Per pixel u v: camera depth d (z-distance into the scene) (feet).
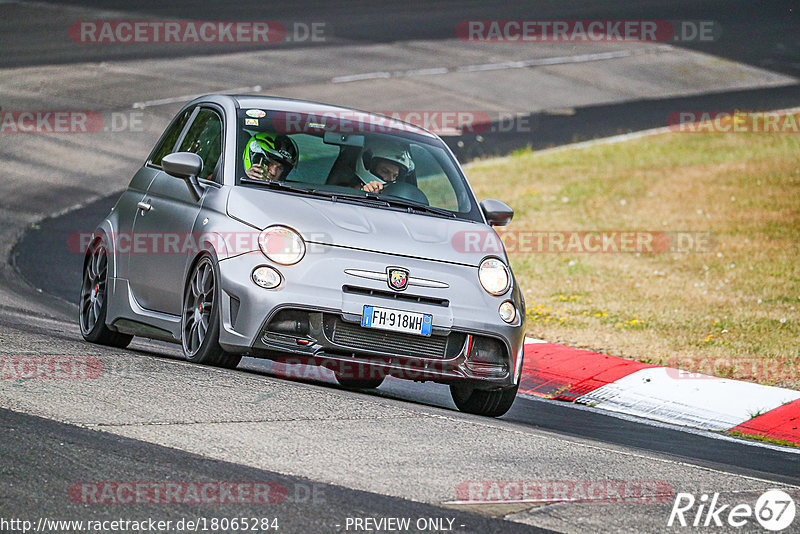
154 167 105.29
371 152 99.09
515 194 223.71
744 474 76.59
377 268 86.43
